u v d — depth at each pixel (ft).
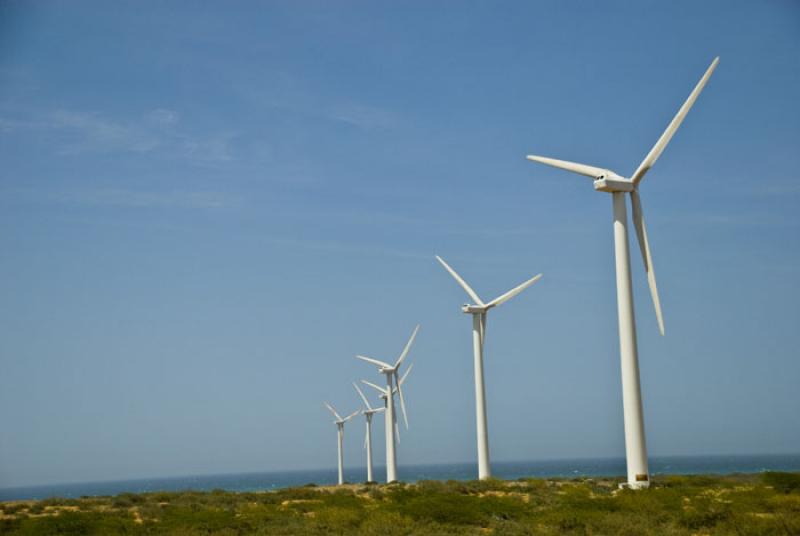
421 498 151.23
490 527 117.39
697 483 169.27
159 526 123.95
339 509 134.41
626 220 159.43
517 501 140.05
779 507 119.55
